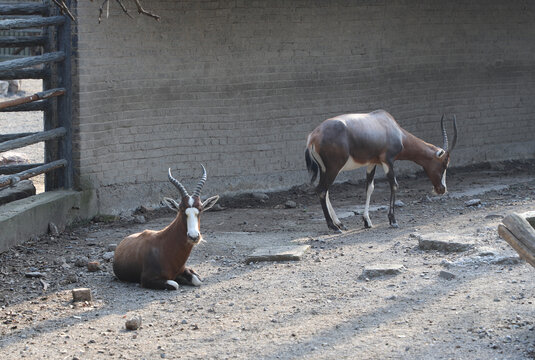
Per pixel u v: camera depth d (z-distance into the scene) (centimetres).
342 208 1519
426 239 1091
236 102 1606
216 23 1556
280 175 1688
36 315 884
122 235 1297
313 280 980
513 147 2081
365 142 1268
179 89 1527
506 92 2050
